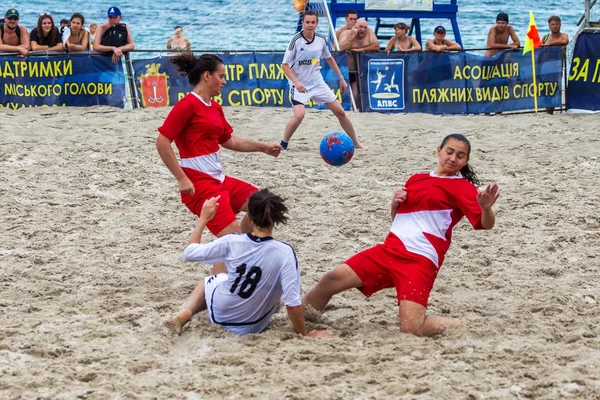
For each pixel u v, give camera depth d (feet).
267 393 15.25
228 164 35.78
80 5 174.29
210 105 20.85
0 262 23.06
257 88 49.44
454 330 18.38
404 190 19.02
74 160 35.50
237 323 18.19
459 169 18.85
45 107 47.65
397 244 18.66
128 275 22.47
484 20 148.25
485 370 16.40
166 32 134.72
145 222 27.63
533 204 30.07
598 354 17.33
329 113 48.06
